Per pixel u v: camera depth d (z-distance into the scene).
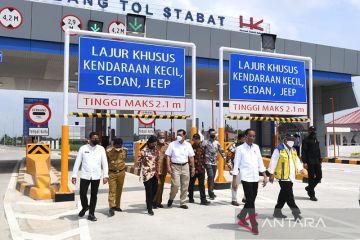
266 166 19.05
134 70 11.26
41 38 17.55
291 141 7.73
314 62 25.14
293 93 13.92
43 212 8.89
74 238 6.70
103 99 10.86
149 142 8.59
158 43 11.62
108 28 18.55
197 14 20.81
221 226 7.39
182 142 9.28
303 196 10.91
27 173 16.69
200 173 9.75
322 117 30.59
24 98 18.03
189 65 20.67
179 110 11.81
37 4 17.50
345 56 26.67
